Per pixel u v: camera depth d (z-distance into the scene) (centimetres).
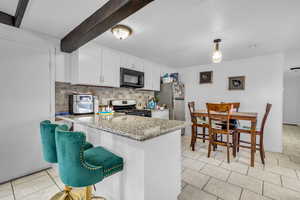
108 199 141
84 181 93
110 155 120
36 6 144
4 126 176
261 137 234
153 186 116
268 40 228
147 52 292
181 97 412
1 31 173
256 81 316
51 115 215
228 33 204
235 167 220
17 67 184
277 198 152
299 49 270
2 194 155
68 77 236
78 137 89
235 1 136
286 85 654
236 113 261
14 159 183
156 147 118
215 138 289
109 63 263
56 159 131
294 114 634
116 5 127
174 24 179
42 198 150
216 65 372
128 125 131
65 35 211
